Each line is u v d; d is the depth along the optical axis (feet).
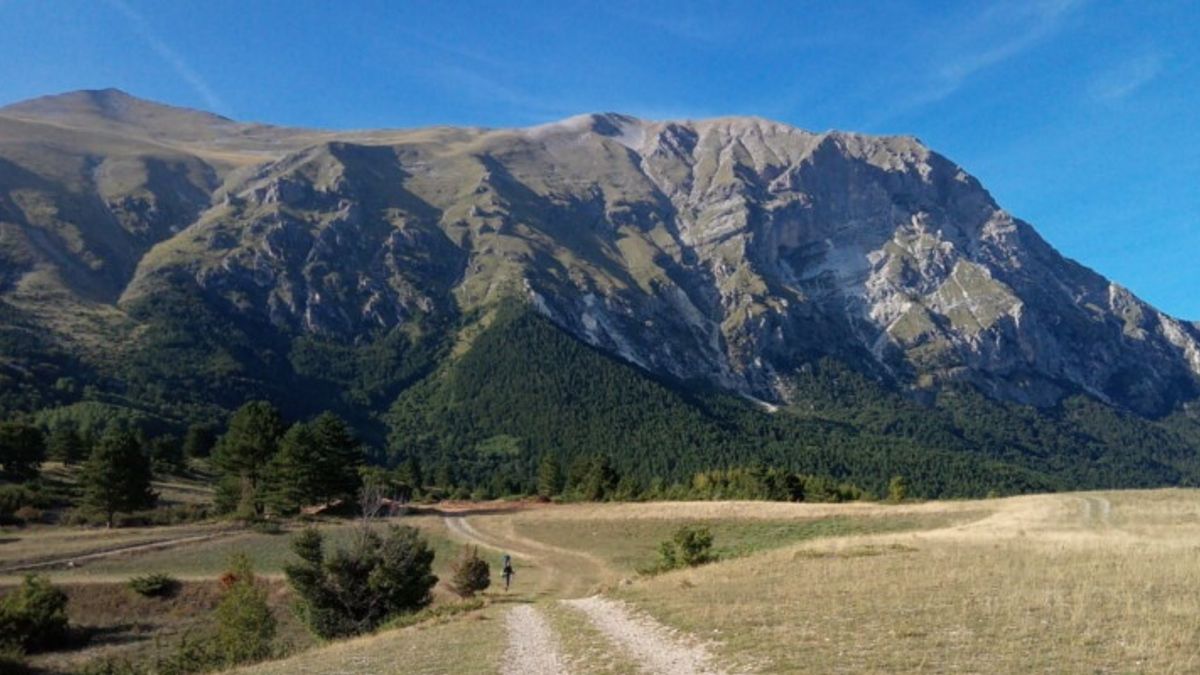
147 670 146.30
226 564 236.02
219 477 374.63
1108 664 55.88
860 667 58.59
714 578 123.54
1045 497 273.54
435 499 469.16
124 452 301.22
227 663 136.98
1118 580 91.15
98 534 269.64
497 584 205.46
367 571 149.79
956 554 126.00
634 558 242.99
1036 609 76.74
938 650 62.34
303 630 177.37
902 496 378.73
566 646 82.43
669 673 64.03
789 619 80.89
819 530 249.55
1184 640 61.52
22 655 163.12
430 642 97.04
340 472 327.88
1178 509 206.80
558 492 485.56
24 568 220.64
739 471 446.60
